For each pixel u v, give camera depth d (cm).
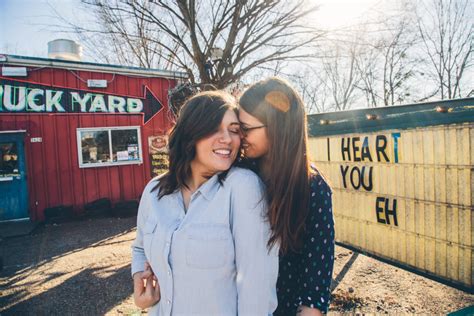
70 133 897
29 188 857
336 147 413
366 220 375
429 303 335
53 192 878
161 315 129
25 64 845
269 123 120
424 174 307
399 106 329
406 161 325
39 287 418
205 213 121
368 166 369
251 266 114
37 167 866
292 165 118
